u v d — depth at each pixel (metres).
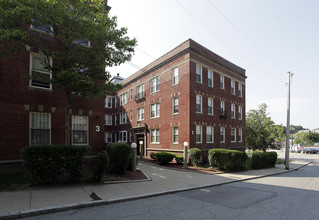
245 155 15.66
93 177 9.18
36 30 11.17
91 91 9.43
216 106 22.41
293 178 13.18
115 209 6.18
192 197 7.80
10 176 9.29
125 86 30.89
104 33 9.39
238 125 25.67
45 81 11.52
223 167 14.89
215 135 21.81
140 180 10.27
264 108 26.89
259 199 7.60
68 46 9.70
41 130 11.24
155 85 24.00
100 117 13.48
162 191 8.30
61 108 11.93
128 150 11.60
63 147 8.57
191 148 18.23
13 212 5.41
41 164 8.09
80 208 6.22
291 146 58.81
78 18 8.59
